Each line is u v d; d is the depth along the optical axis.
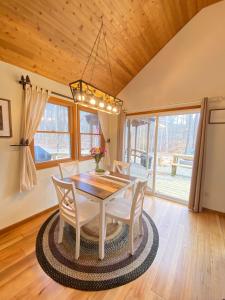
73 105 3.15
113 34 2.36
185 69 2.96
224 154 2.67
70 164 2.81
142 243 1.99
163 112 3.31
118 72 3.24
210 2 2.65
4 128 2.07
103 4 1.92
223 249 1.91
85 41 2.26
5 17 1.62
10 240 2.00
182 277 1.52
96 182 2.19
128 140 4.12
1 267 1.59
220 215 2.74
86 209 1.93
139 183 1.67
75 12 1.85
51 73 2.54
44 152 2.82
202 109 2.66
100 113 3.88
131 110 3.75
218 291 1.39
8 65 2.07
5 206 2.16
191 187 2.84
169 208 2.96
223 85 2.61
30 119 2.30
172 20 2.69
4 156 2.11
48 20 1.80
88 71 2.86
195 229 2.31
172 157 5.12
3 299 1.29
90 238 2.06
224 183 2.70
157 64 3.30
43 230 2.21
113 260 1.71
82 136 3.62
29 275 1.51
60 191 1.82
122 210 1.96
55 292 1.36
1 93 2.03
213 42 2.67
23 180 2.23
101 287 1.41
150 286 1.43
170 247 1.93
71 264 1.64
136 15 2.27
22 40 1.89
